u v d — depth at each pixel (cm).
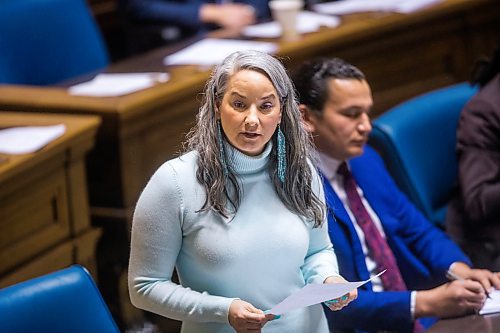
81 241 791
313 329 502
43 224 755
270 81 467
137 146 845
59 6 1050
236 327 470
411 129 768
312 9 1166
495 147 751
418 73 1128
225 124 470
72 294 498
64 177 775
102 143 833
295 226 491
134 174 845
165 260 484
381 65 1088
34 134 762
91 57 1075
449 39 1150
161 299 483
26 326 481
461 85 824
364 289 625
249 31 1087
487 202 733
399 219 690
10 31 1002
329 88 636
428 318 665
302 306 458
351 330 631
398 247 677
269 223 486
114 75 943
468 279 627
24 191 728
